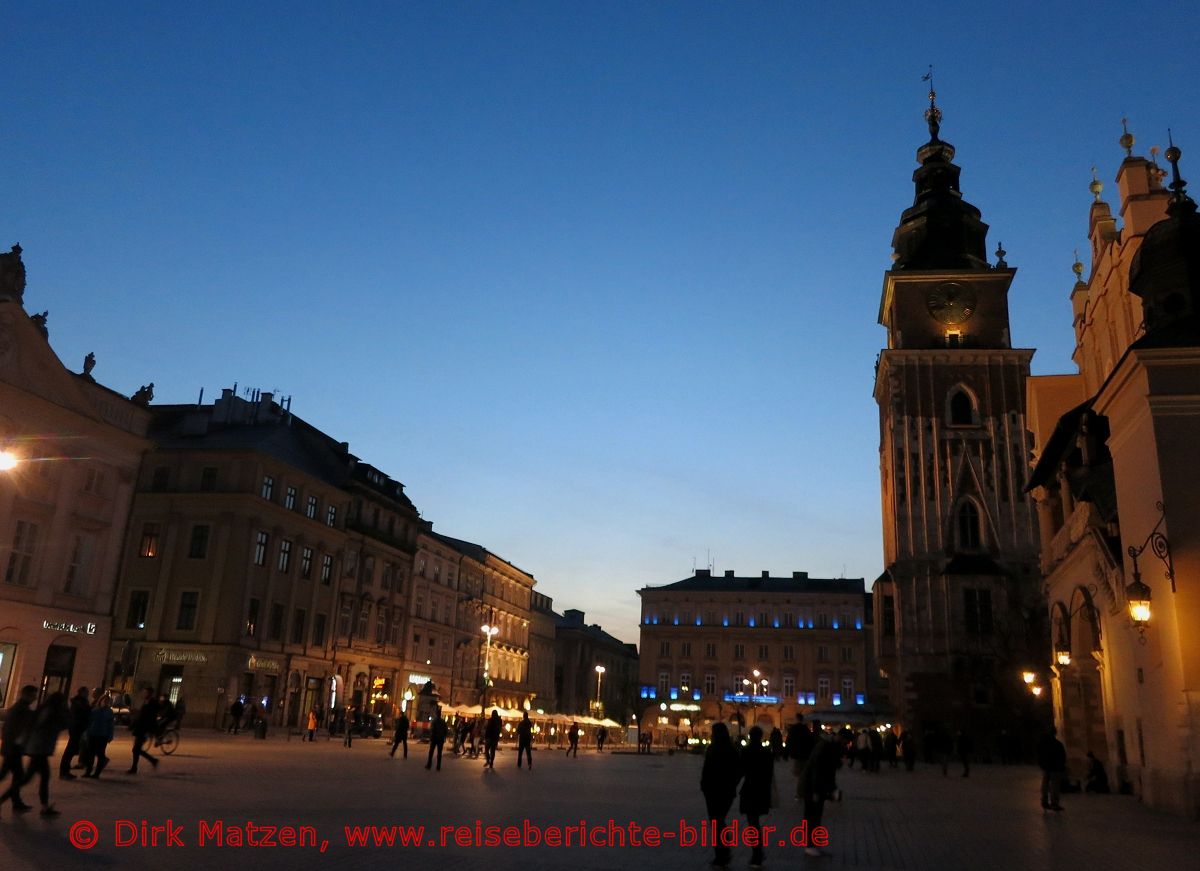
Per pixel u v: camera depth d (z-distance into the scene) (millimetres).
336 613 70938
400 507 81438
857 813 23359
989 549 71312
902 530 72750
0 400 40156
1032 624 67562
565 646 135625
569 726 83125
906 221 83312
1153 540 23969
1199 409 23578
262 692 61688
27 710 15172
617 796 24969
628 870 12711
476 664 97562
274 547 63344
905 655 69688
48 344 42219
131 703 47438
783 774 44344
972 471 73250
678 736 86562
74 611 44219
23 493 41594
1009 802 27344
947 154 86062
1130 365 24500
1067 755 36000
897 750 68500
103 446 46312
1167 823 21188
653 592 127625
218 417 69125
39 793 16438
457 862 12547
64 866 10844
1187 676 22422
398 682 80438
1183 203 27203
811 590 126000
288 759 32906
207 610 58844
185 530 60688
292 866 11586
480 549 102688
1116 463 27047
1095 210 37594
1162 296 26781
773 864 14148
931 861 14836
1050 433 39844
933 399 75500
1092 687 35812
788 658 123000
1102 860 15172
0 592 40094
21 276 42531
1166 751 23875
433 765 34500
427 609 87125
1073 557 33438
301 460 70375
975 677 67875
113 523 46906
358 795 21078
